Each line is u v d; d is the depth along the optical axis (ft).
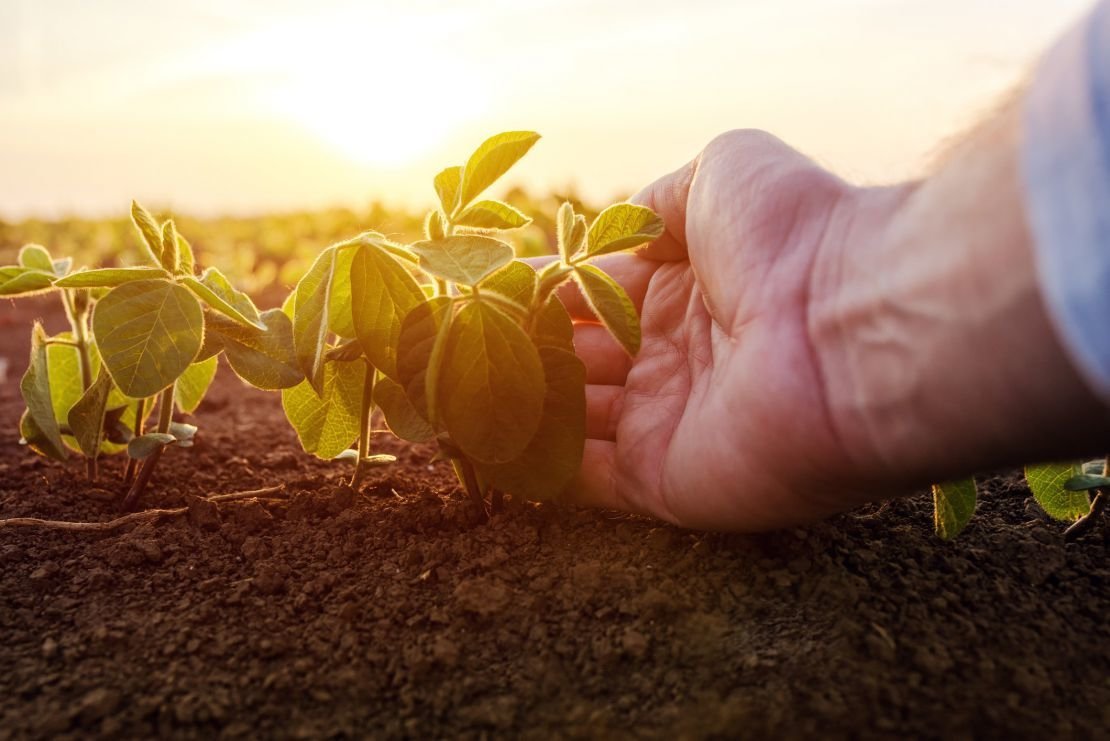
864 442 0.58
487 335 0.70
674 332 0.86
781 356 0.62
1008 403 0.50
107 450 1.02
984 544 0.80
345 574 0.79
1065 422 0.49
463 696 0.64
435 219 0.75
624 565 0.76
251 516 0.88
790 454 0.62
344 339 0.84
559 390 0.75
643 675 0.65
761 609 0.69
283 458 1.16
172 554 0.83
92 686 0.66
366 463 0.90
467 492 0.88
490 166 0.73
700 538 0.79
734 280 0.68
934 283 0.51
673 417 0.80
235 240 4.99
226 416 1.48
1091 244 0.43
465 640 0.70
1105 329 0.43
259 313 0.85
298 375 0.82
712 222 0.73
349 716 0.63
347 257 0.77
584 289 0.75
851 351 0.58
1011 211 0.47
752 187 0.69
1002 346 0.48
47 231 5.27
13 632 0.72
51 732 0.62
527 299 0.77
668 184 0.86
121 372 0.73
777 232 0.66
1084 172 0.43
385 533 0.85
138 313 0.74
